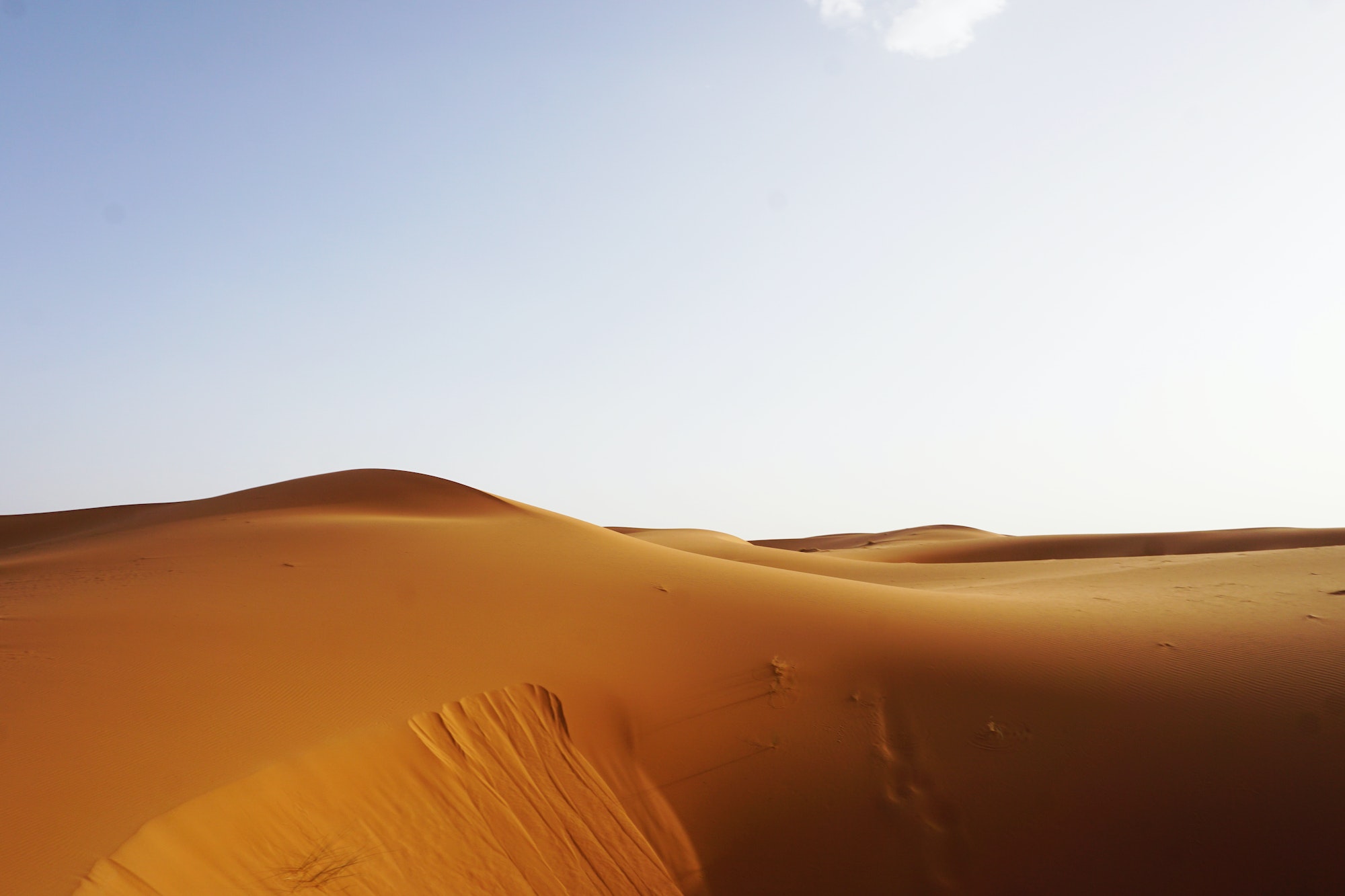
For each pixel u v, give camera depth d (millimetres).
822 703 15930
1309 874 12203
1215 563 32906
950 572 42312
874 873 12867
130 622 14438
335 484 38938
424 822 10812
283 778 9852
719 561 29500
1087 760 14328
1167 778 13812
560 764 13609
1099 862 12742
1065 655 17578
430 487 38969
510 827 11711
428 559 22828
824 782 14211
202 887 7891
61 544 31281
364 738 11406
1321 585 24844
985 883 12656
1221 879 12320
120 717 10352
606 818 13062
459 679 14336
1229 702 15344
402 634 16062
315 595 17969
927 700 16000
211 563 20844
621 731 14859
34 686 10828
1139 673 16641
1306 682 15758
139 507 52500
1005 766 14367
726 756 14656
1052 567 41188
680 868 12898
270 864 8750
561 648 16812
